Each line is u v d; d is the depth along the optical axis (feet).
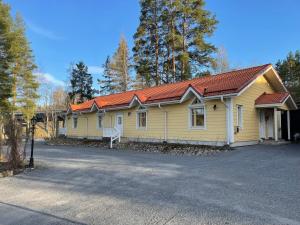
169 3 111.45
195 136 59.88
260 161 36.45
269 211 17.38
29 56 123.65
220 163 36.86
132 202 20.85
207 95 54.80
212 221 16.24
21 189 27.48
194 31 110.32
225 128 54.08
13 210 20.66
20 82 122.31
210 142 56.59
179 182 26.45
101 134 90.07
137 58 119.03
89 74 183.62
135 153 55.72
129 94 86.74
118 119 83.25
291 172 28.58
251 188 22.91
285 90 65.67
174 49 111.14
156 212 18.34
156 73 116.06
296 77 114.42
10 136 39.78
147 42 117.29
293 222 15.58
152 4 114.21
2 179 33.12
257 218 16.34
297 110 67.21
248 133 57.21
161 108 67.82
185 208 18.76
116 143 74.23
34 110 126.62
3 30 91.66
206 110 57.88
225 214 17.24
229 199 20.20
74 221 17.65
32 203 22.22
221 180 26.35
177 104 64.23
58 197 23.63
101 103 87.45
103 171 34.86
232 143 52.60
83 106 100.94
